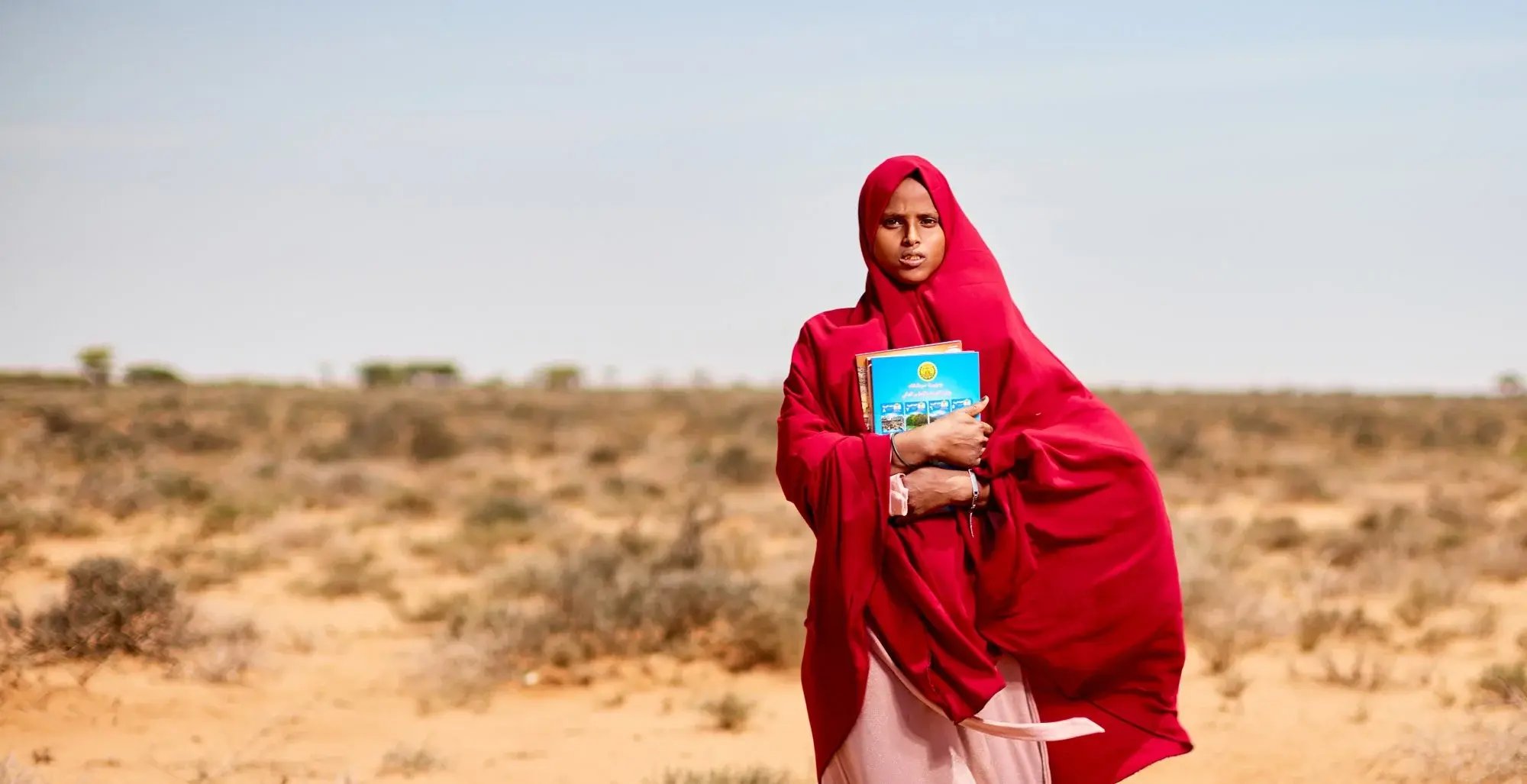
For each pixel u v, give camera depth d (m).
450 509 26.86
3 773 7.75
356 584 16.44
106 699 10.19
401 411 60.28
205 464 37.28
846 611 4.48
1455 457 44.47
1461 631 13.80
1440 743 8.80
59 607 11.78
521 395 92.38
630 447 46.41
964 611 4.53
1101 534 4.53
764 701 11.18
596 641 12.58
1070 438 4.56
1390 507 25.75
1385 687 11.21
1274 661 12.46
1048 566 4.56
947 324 4.66
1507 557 17.95
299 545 20.67
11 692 10.03
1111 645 4.56
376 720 10.29
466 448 43.44
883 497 4.46
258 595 16.36
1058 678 4.62
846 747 4.62
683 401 81.50
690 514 16.88
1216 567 16.41
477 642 12.24
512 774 8.81
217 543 20.95
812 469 4.55
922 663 4.50
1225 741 9.51
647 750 9.48
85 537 21.17
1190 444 39.72
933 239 4.71
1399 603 15.52
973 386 4.60
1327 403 89.88
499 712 10.70
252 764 8.81
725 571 14.83
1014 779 4.67
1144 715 4.64
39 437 41.28
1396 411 78.38
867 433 4.64
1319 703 10.69
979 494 4.54
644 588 13.48
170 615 11.91
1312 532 21.81
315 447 42.91
